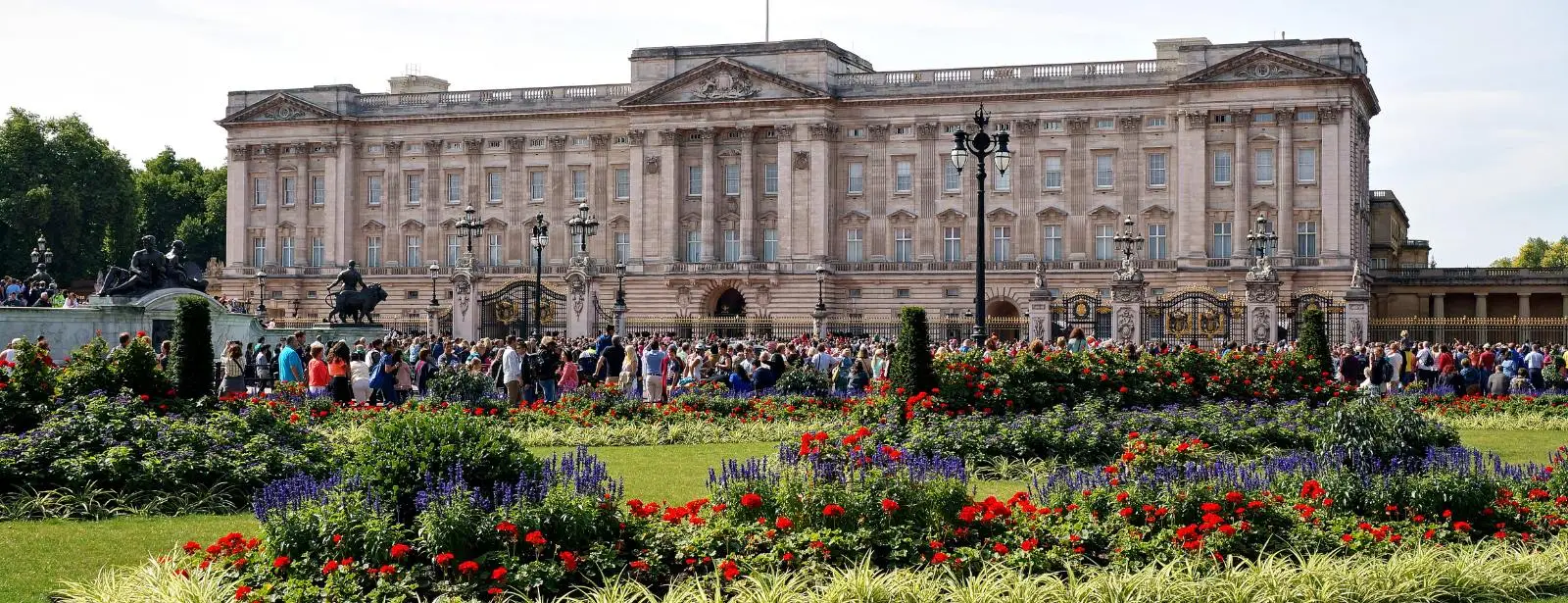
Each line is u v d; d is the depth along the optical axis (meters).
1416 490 23.30
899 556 20.48
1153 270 114.38
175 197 167.50
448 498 19.91
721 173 123.44
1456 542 22.56
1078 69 117.00
